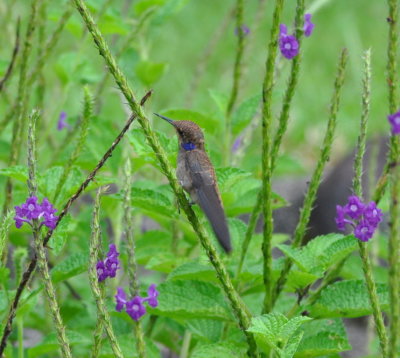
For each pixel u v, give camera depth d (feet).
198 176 27.43
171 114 35.76
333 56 90.43
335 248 28.71
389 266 21.24
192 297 29.48
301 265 27.84
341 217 23.52
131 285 23.18
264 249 27.61
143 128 23.36
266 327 24.21
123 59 44.75
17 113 32.37
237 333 31.22
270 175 26.86
